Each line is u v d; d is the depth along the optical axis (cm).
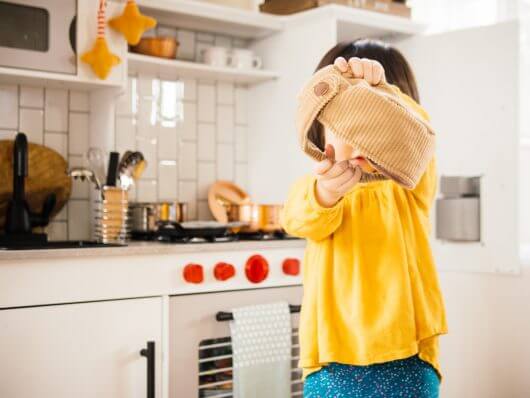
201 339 194
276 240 218
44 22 198
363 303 112
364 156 98
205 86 264
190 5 230
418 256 118
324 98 99
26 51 195
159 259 187
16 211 198
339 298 116
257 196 268
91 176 208
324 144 123
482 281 223
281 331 203
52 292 171
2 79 208
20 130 223
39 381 169
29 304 168
